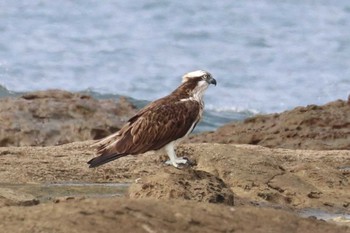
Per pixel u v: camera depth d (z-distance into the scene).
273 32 56.78
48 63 46.97
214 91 42.16
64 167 19.77
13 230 12.88
